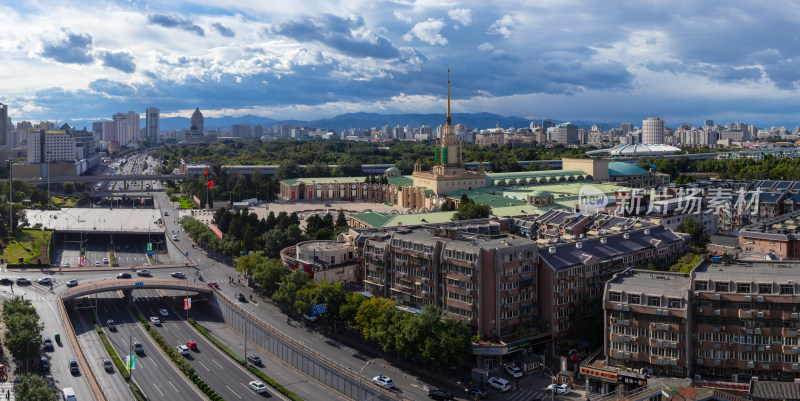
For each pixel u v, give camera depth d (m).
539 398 198.25
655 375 194.50
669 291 195.00
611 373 197.38
